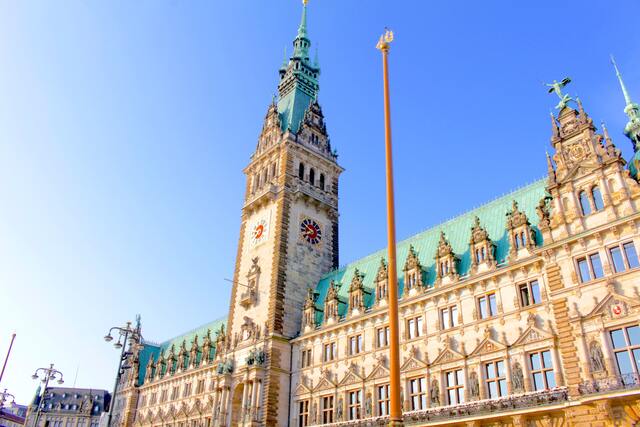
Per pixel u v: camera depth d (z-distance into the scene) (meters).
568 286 42.53
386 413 55.78
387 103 31.73
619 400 36.12
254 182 94.50
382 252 74.38
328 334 68.00
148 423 109.12
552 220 45.81
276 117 97.25
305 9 115.62
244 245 89.56
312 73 107.50
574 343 40.56
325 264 85.56
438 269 57.03
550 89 51.72
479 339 49.41
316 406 64.69
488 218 59.59
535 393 42.09
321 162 94.19
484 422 45.03
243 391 73.50
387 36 34.34
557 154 47.59
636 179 44.03
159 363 117.62
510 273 49.09
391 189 28.64
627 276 39.41
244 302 80.62
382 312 60.81
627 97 50.59
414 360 54.28
